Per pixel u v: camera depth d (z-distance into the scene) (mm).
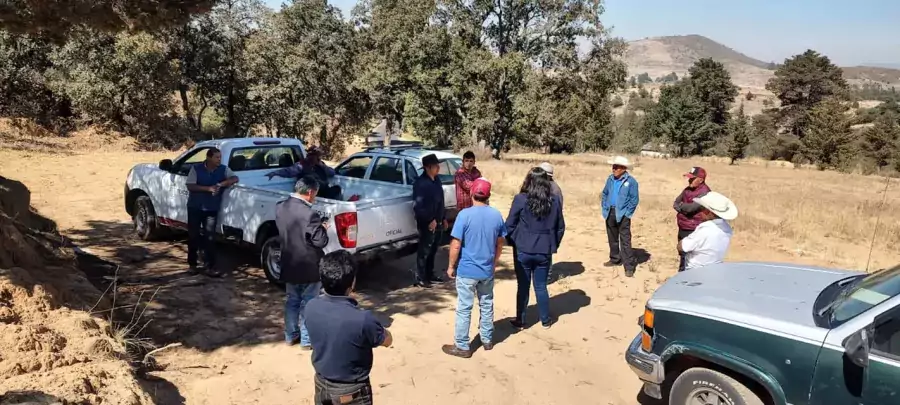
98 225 9922
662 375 4305
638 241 10492
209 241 7488
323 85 34719
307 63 33000
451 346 5711
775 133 86938
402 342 5898
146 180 9008
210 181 7426
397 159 9117
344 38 34781
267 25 33031
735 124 76438
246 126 35375
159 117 27484
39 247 6570
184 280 7320
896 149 57875
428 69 33719
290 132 35594
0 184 7609
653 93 184125
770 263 5262
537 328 6391
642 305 7129
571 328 6395
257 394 4711
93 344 4367
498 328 6367
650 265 8766
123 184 13742
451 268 5594
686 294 4445
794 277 4742
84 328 4648
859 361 3262
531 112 31812
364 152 9656
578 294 7520
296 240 5402
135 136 26203
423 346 5824
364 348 3330
